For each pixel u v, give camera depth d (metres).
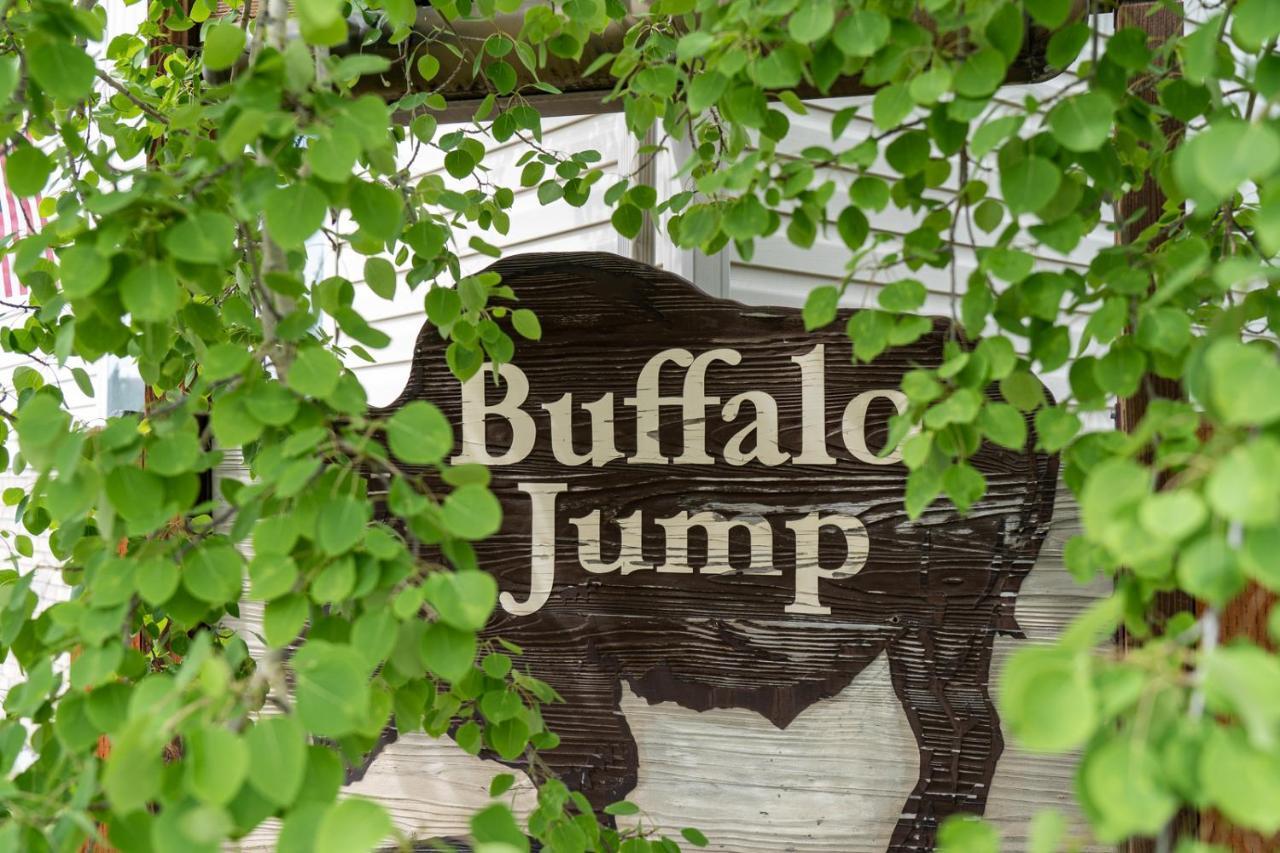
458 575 0.71
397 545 0.74
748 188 0.91
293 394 0.77
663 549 1.46
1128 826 0.46
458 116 1.65
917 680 1.36
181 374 1.32
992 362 0.80
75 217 0.79
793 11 0.85
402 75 1.55
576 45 1.29
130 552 0.84
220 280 1.04
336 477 0.78
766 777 1.41
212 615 1.25
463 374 1.33
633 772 1.46
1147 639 0.75
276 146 0.77
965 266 2.75
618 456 1.48
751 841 1.41
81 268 0.70
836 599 1.39
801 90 1.43
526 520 1.50
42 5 0.77
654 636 1.46
